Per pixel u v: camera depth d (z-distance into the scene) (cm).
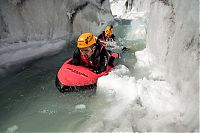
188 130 238
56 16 750
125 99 369
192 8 283
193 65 267
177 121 272
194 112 241
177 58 334
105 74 441
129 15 1742
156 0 508
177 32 349
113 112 343
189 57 282
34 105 394
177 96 322
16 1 625
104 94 398
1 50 569
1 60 548
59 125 335
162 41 438
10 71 527
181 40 320
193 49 272
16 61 570
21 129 332
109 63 498
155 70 462
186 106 273
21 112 376
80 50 427
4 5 598
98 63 448
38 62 589
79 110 368
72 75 421
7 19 604
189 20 289
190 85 271
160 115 301
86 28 924
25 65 565
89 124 324
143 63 529
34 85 467
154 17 513
